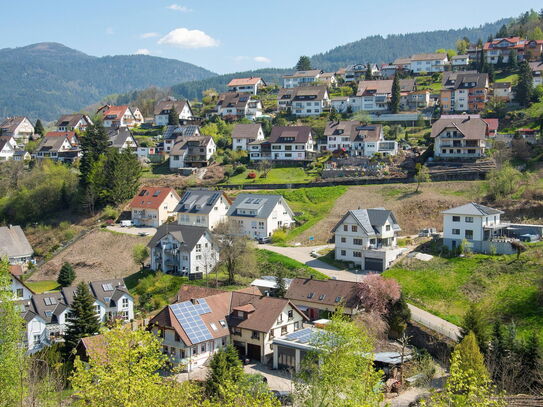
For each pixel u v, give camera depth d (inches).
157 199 4854.8
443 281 2910.9
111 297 3149.6
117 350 1254.9
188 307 2490.2
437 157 4985.2
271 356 2425.0
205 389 1814.7
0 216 5462.6
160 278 3580.2
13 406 1369.3
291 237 4074.8
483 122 4950.8
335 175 5113.2
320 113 7091.5
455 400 1136.8
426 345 2370.8
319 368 1553.9
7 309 1552.7
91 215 5196.9
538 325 2389.3
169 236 3732.8
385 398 1939.0
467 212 3275.1
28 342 2871.6
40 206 5388.8
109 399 1186.0
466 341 1916.8
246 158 5910.4
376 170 5002.5
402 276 3048.7
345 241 3462.1
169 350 2405.3
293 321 2559.1
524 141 4734.3
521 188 4035.4
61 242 4805.6
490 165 4621.1
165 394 1270.9
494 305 2618.1
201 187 5359.3
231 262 3405.5
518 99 6269.7
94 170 5310.0
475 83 6466.5
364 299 2600.9
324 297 2778.1
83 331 2468.0
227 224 3745.1
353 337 1546.5
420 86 7751.0
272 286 3058.6
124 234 4525.1
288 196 4788.4
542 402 1402.6
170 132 6781.5
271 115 7500.0
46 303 3038.9
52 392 1493.6
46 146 6820.9
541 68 7062.0
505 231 3390.7
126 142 6619.1
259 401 1355.8
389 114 6683.1
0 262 1689.2
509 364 1886.1
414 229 3895.2
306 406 1489.9
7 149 7258.9
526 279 2753.4
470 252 3181.6
